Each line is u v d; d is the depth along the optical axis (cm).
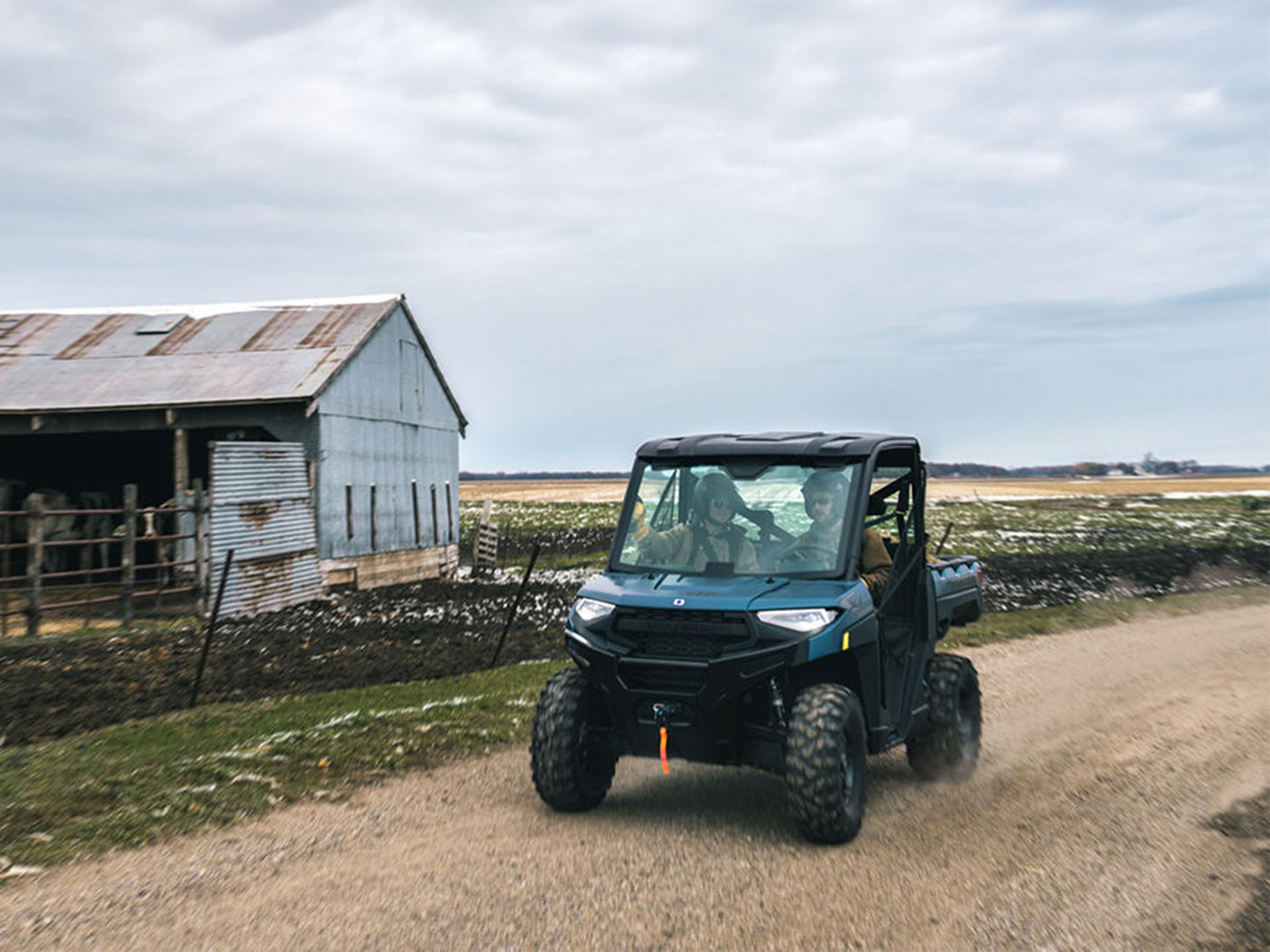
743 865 626
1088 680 1362
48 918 548
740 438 792
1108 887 590
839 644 664
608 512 7062
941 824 719
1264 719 1071
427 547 3019
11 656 1498
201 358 2608
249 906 564
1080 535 4875
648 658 675
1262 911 548
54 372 2584
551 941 512
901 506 814
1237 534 4922
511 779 846
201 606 1945
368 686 1274
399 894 579
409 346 2948
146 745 946
